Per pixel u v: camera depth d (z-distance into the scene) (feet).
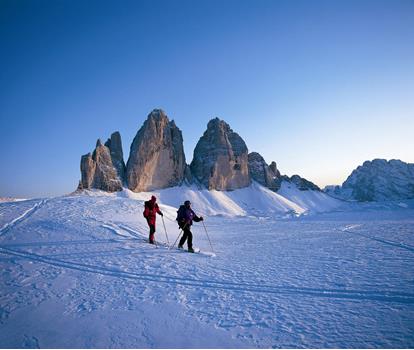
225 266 30.12
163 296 20.72
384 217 120.78
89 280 24.95
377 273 25.86
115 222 60.39
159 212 46.65
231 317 16.90
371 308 17.78
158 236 54.90
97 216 66.18
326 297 19.97
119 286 23.20
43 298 20.72
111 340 14.55
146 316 17.34
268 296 20.43
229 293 21.21
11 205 77.51
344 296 20.08
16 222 58.29
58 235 47.29
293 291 21.42
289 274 26.37
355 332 14.64
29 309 18.78
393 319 16.08
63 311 18.35
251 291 21.61
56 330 15.79
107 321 16.79
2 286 23.54
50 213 67.05
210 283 23.76
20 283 24.30
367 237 54.08
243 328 15.46
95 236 47.21
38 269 28.76
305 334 14.56
